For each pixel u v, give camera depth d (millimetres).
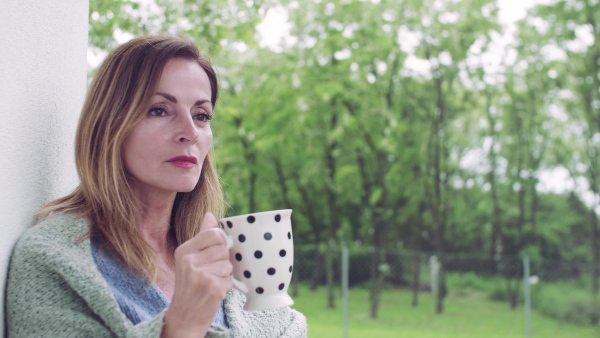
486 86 21312
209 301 1004
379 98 21000
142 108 1240
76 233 1201
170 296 1366
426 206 26016
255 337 1474
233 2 5055
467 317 17688
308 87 19906
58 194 1505
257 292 1141
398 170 22734
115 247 1224
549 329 16172
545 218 25797
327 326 15688
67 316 1102
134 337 1002
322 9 19656
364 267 20047
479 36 20344
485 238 27344
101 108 1270
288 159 22266
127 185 1271
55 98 1431
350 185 23766
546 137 23031
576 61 20094
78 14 1662
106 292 1115
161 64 1256
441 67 20750
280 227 1147
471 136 25438
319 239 25812
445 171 23594
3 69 1072
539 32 20422
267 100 20516
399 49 19922
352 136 21188
